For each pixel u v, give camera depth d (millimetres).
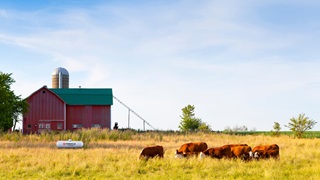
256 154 23125
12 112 58938
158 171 20062
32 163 21969
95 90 68438
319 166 20469
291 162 22516
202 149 24594
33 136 42125
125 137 42688
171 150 28172
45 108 63125
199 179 17719
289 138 47281
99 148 30172
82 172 19844
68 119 65188
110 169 20250
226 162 21828
